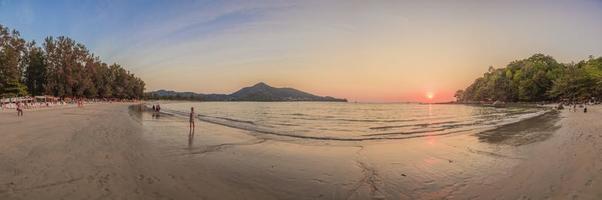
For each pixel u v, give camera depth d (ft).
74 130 64.75
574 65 361.10
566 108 218.38
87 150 41.83
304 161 40.57
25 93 238.48
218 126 94.32
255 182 29.45
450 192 27.04
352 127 104.68
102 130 66.74
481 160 41.45
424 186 28.86
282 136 71.61
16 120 88.33
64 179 27.63
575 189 26.71
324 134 78.95
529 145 54.08
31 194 23.56
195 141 57.26
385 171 34.96
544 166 36.11
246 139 63.31
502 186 28.55
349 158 43.14
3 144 45.34
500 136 69.41
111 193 24.31
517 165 37.50
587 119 111.14
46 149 41.70
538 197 25.09
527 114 174.81
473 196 25.86
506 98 426.92
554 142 55.88
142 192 24.93
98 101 359.46
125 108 221.87
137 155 40.04
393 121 138.72
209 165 36.27
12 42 229.04
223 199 24.17
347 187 28.37
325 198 25.18
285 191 26.81
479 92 526.57
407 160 41.75
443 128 98.84
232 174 32.32
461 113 221.66
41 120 89.81
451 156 44.86
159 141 55.01
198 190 26.17
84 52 317.63
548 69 389.80
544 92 367.45
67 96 298.35
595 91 272.31
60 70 286.05
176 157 40.32
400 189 27.89
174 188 26.43
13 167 31.50
